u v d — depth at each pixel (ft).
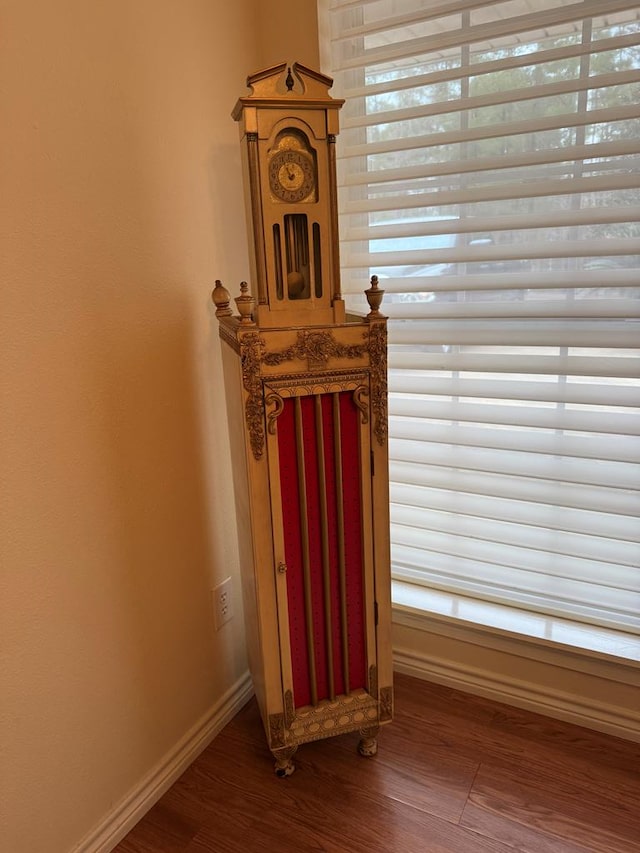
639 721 4.24
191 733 4.36
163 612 4.00
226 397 4.14
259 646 3.84
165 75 3.56
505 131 3.93
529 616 4.63
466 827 3.71
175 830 3.80
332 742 4.45
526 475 4.47
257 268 3.34
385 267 4.74
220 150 4.08
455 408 4.68
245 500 3.68
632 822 3.68
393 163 4.53
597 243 3.91
